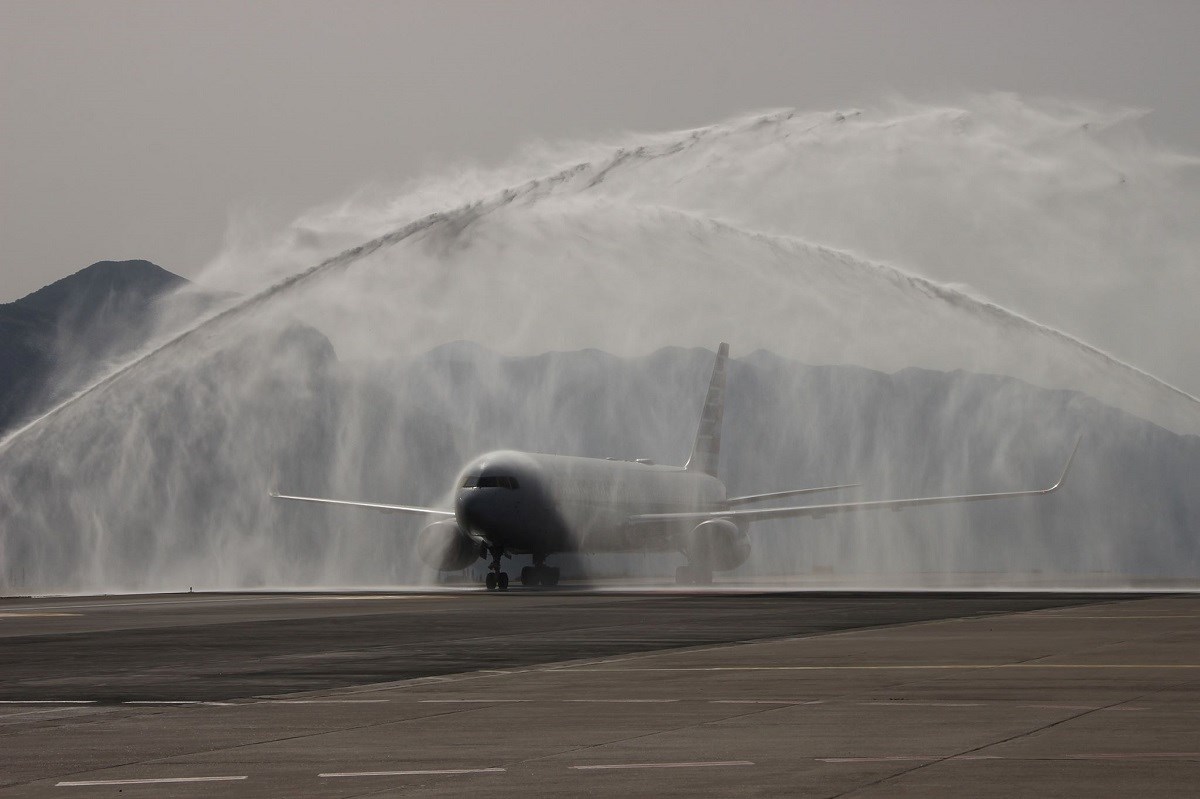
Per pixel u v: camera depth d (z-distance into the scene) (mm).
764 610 196250
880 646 127938
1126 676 97688
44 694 95062
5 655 126312
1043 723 74250
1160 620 164625
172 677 105562
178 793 57844
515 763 64000
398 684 99500
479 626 162625
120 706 88125
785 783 57781
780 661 113688
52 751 69625
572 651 126438
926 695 88188
